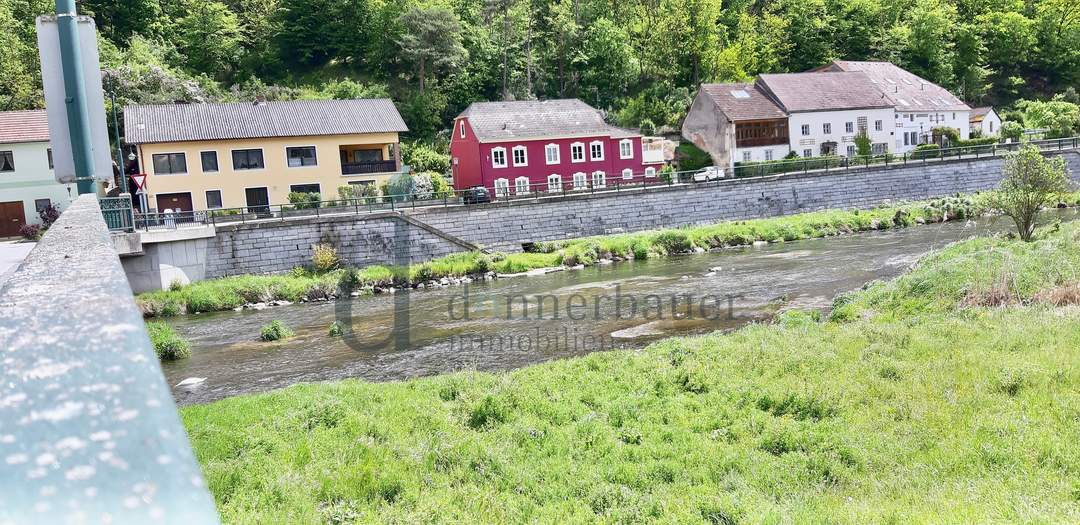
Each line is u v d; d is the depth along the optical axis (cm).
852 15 8844
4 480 84
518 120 5059
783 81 6209
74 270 204
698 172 5209
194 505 86
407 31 7250
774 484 890
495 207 3900
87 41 912
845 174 4769
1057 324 1382
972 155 5422
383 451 1063
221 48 7450
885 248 3281
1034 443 872
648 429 1107
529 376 1440
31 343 124
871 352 1355
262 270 3334
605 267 3456
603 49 7506
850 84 6344
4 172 4122
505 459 1027
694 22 7762
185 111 4553
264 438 1127
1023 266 1784
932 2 8881
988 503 728
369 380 1698
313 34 7812
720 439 1056
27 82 5753
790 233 3966
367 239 3528
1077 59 8800
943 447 912
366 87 7125
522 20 7844
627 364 1478
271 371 1869
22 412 98
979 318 1522
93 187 920
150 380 113
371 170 4753
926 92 6950
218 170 4375
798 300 2259
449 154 6247
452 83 7281
